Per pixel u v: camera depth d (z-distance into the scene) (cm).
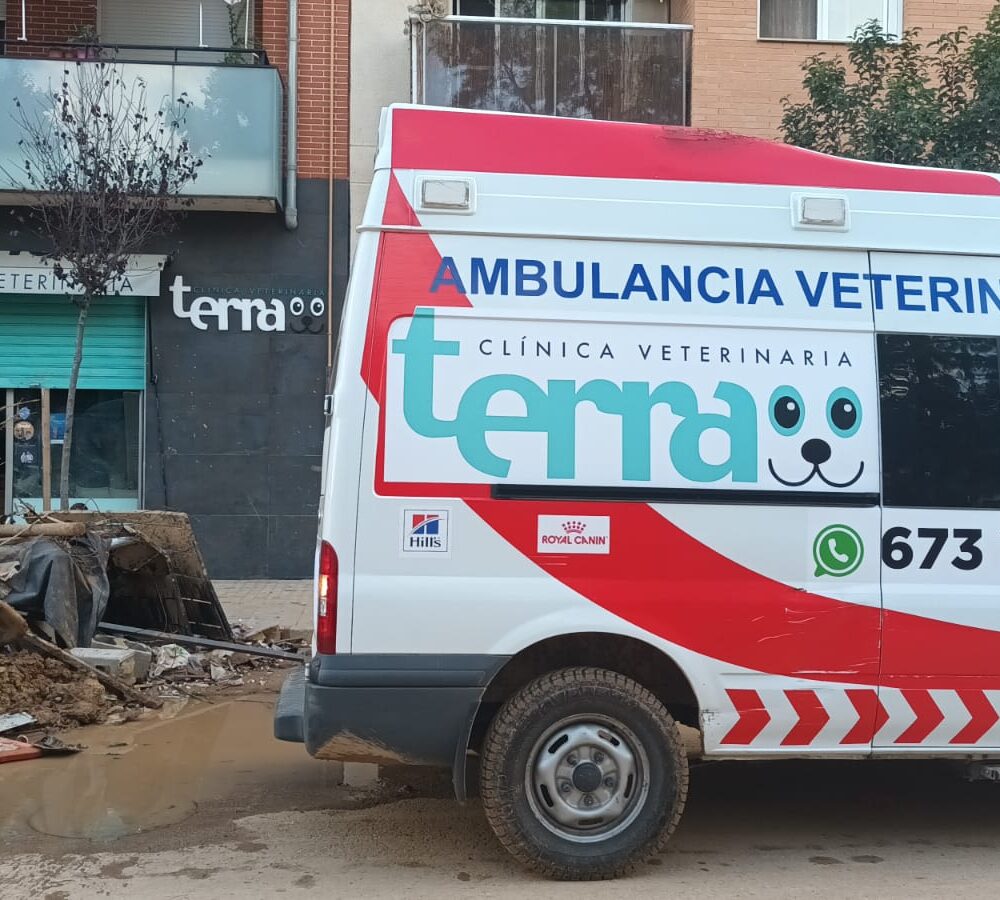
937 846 441
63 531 720
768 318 411
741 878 402
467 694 385
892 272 421
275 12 1244
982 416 416
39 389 1212
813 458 405
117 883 390
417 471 389
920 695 404
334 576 384
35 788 505
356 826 458
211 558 1216
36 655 648
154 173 1042
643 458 397
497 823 390
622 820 396
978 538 409
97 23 1287
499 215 408
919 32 1223
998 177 441
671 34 1210
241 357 1223
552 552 391
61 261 1112
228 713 659
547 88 1196
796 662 399
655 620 393
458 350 396
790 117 970
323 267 1238
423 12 1177
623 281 408
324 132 1241
